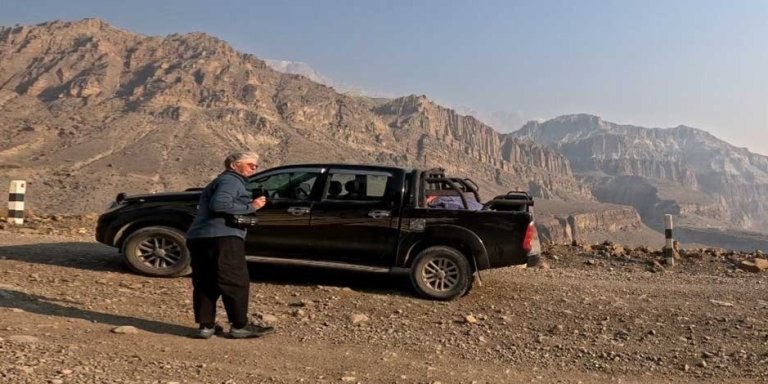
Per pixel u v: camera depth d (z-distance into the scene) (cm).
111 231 830
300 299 760
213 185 577
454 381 512
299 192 843
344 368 524
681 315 766
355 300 770
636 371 575
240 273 579
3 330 525
